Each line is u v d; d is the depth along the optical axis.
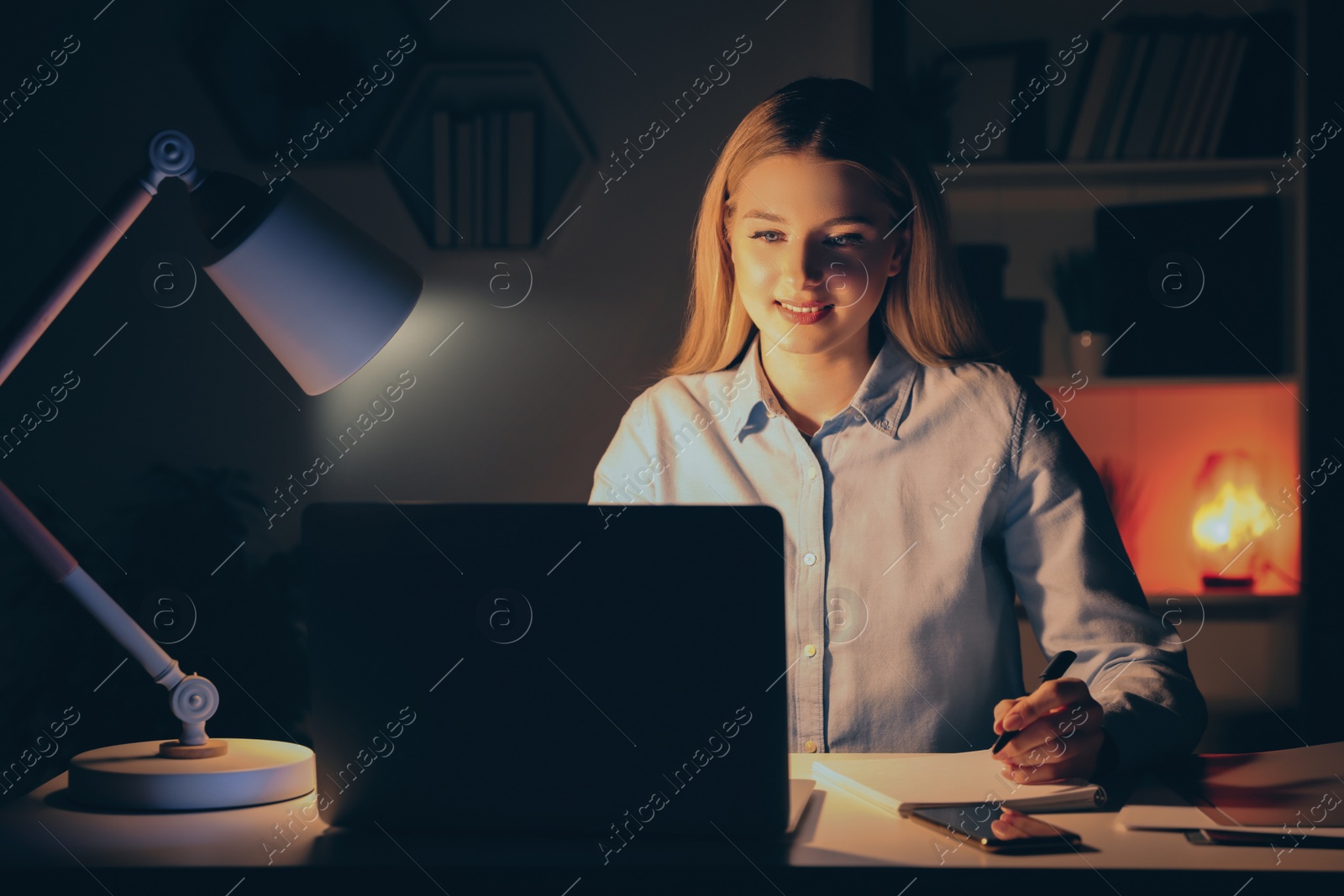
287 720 2.22
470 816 0.82
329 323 0.94
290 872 0.74
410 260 2.44
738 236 1.50
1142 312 2.21
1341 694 2.12
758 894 0.73
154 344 2.47
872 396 1.47
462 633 0.81
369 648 0.82
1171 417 2.28
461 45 2.43
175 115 2.45
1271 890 0.70
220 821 0.86
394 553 0.82
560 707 0.81
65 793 0.96
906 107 2.22
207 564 2.31
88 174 2.46
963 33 2.22
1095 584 1.33
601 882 0.74
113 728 2.15
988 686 1.41
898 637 1.40
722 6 2.40
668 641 0.79
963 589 1.40
